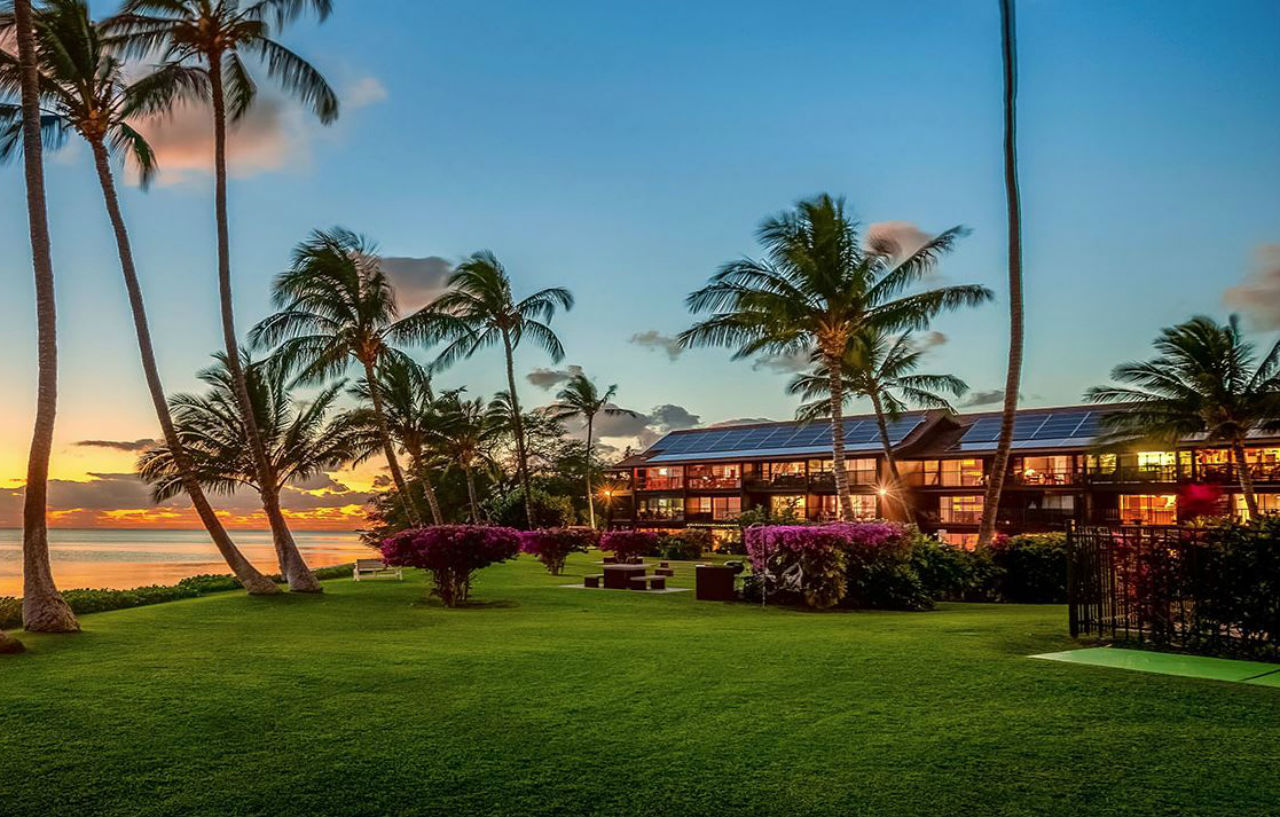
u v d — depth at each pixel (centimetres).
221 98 2075
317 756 556
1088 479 4625
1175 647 924
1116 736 571
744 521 4875
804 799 475
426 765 537
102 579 3828
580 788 496
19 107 1820
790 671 816
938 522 5044
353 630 1308
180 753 564
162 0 2003
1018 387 2183
